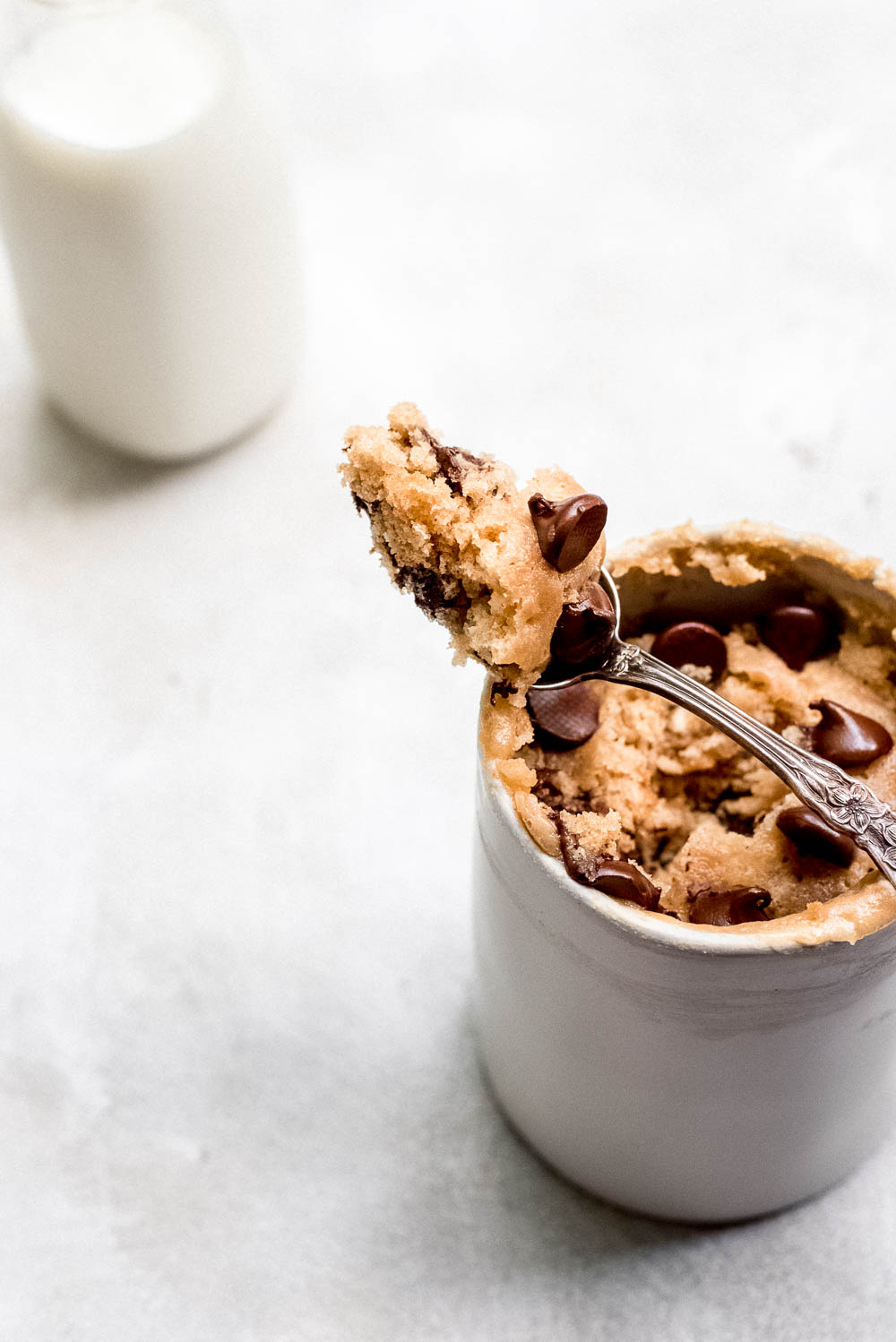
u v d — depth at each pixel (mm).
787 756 328
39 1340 386
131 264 438
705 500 468
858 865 334
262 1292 389
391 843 431
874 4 542
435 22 543
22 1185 401
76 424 486
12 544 475
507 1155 401
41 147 427
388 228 515
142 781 442
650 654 352
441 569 331
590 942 318
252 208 446
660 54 539
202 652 456
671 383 485
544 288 501
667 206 513
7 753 447
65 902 429
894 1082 365
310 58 542
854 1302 383
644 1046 334
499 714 329
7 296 508
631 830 348
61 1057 413
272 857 431
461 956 420
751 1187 371
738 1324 382
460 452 334
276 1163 402
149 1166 402
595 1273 388
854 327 490
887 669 351
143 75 437
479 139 528
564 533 319
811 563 346
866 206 509
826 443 473
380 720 446
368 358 493
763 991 314
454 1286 388
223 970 420
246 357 465
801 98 529
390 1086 408
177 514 476
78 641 460
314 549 468
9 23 444
